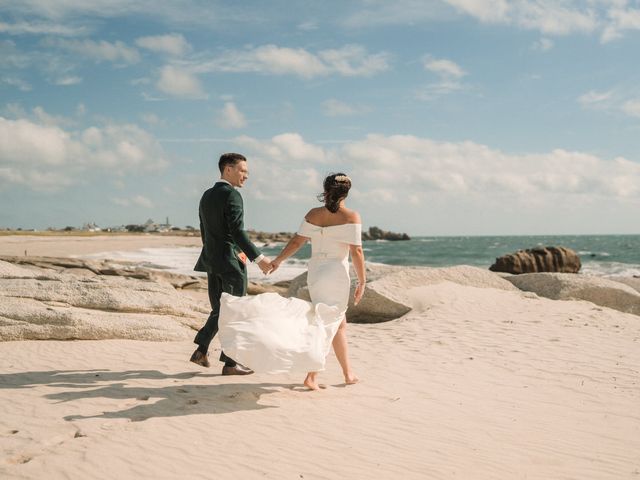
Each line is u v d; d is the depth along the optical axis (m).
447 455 4.16
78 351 7.68
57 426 4.52
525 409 5.34
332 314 5.67
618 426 4.90
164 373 6.46
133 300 9.66
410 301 11.83
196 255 49.75
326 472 3.79
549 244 108.81
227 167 6.25
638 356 7.58
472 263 51.03
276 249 82.31
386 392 5.81
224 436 4.40
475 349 8.02
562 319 10.37
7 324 8.29
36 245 56.09
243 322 5.28
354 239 5.73
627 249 79.38
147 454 3.99
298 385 6.00
